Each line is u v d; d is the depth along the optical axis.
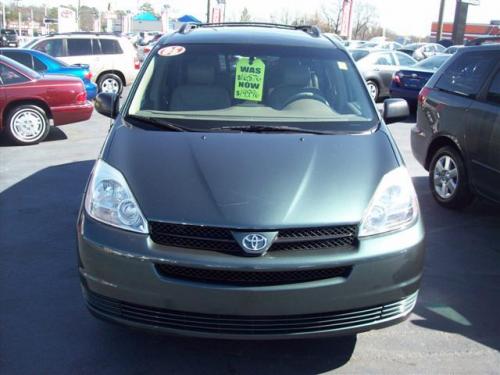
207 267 2.74
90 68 16.00
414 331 3.58
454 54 6.25
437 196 6.20
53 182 6.94
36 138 9.39
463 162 5.77
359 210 2.95
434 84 6.35
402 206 3.08
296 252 2.80
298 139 3.51
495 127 5.17
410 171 7.77
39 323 3.58
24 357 3.22
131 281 2.83
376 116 4.02
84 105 9.77
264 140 3.48
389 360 3.25
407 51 27.72
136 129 3.64
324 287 2.78
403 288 2.97
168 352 3.29
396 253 2.91
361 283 2.84
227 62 4.27
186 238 2.82
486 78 5.54
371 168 3.24
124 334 3.47
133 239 2.85
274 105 4.05
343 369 3.16
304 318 2.82
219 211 2.86
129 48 16.58
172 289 2.77
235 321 2.80
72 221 5.51
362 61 16.06
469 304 3.97
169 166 3.18
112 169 3.18
